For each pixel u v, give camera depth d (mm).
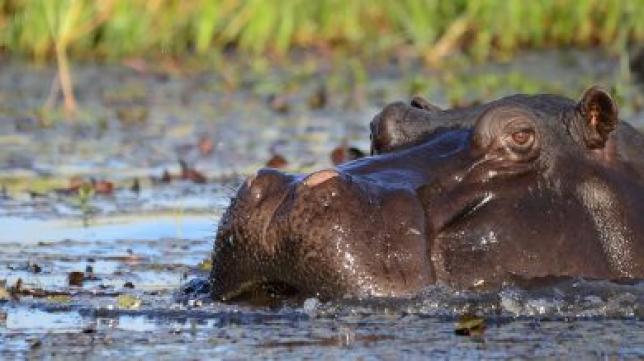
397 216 33719
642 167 36844
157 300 37281
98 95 84562
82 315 35844
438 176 35031
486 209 34750
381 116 37562
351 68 95938
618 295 34750
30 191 56375
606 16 104938
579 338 32250
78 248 45750
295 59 100750
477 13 103938
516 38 105000
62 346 32281
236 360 30422
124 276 41250
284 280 33625
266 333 32656
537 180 35312
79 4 97875
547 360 30312
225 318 34219
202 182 58062
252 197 33875
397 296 33250
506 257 34469
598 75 88750
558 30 106438
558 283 34656
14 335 33594
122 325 34438
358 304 33250
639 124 67312
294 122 74250
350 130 70625
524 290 34219
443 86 86188
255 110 79188
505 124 35188
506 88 83875
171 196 55031
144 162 63188
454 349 31172
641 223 35875
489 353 30875
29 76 91062
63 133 71562
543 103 37031
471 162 35188
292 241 33250
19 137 70250
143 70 94625
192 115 77500
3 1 100062
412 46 103875
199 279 39562
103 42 99562
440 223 34438
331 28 106312
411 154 35781
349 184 33688
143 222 50156
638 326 33438
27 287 39719
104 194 55719
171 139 69375
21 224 49938
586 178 35750
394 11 105562
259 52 101375
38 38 97438
